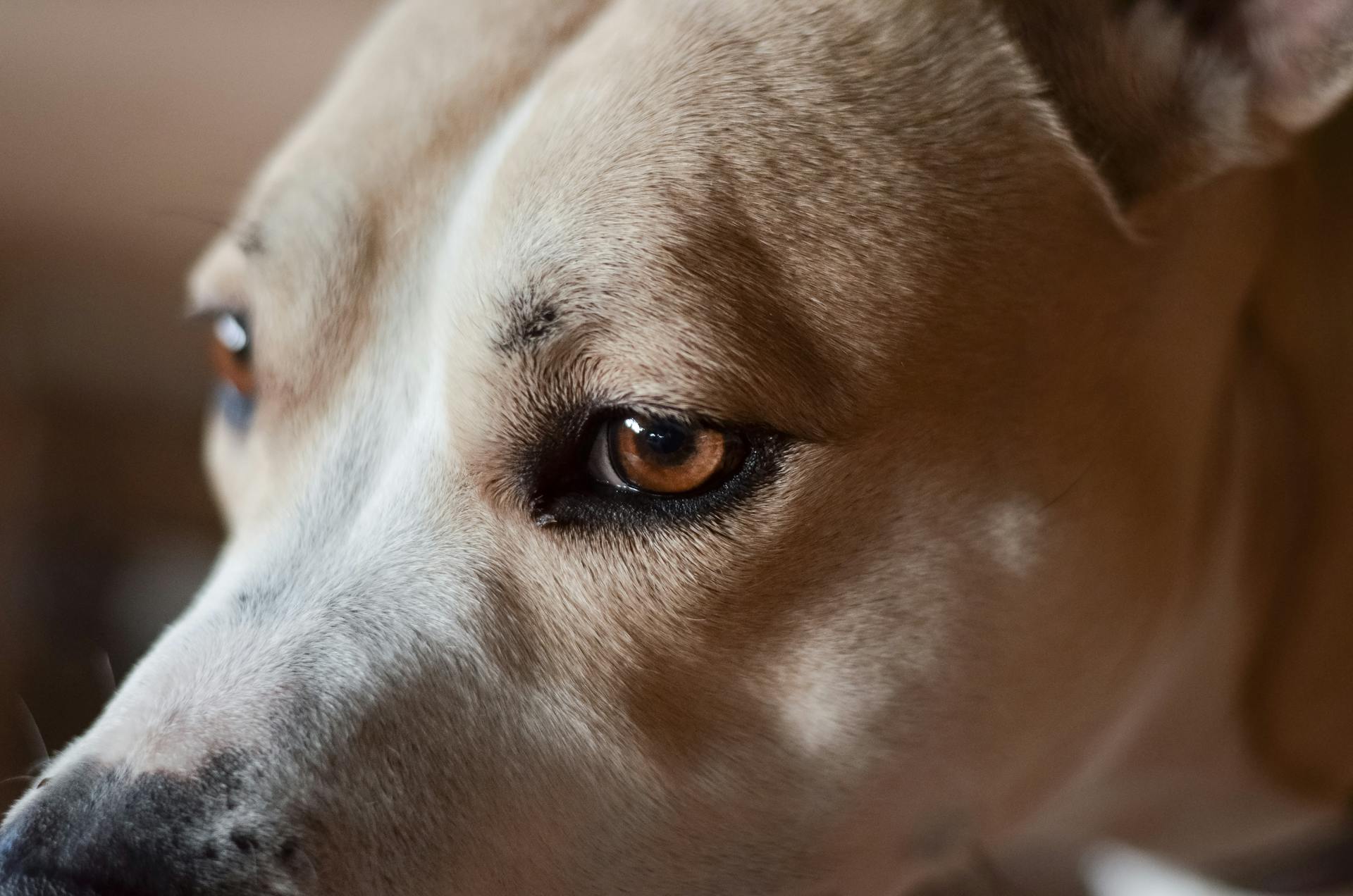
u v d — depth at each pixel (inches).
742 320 17.6
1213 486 19.6
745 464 17.7
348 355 18.8
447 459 18.3
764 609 17.9
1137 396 18.6
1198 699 20.6
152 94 32.7
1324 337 19.9
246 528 19.0
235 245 19.4
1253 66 18.6
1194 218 18.8
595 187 17.7
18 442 30.1
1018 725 18.8
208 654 17.9
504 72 18.9
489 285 17.8
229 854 17.2
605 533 17.9
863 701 18.1
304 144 19.3
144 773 17.3
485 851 17.6
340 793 17.4
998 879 22.8
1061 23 18.5
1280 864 22.5
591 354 17.6
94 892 17.0
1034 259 18.2
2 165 31.3
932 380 17.9
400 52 19.4
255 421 19.5
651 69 18.1
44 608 28.5
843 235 17.8
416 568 18.1
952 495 18.0
